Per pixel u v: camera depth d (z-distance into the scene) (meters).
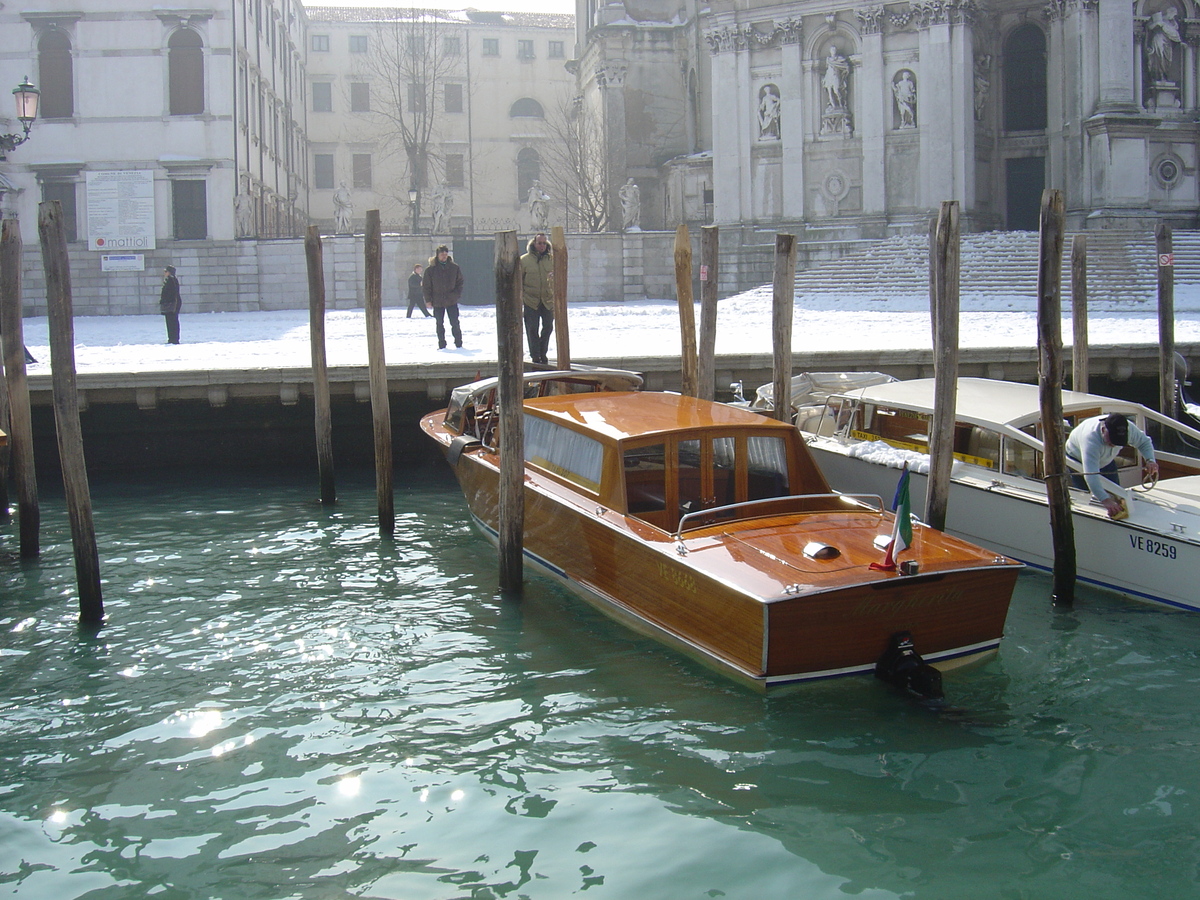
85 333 29.84
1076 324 15.42
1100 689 8.24
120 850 6.09
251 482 16.42
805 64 45.94
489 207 73.69
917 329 25.84
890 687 8.08
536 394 13.85
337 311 43.84
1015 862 5.86
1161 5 41.72
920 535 8.53
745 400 18.16
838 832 6.16
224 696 8.21
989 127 46.16
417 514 14.13
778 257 12.77
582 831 6.20
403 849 6.05
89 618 9.96
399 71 64.81
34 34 45.25
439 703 8.00
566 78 74.06
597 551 9.48
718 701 7.86
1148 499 10.47
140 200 45.78
